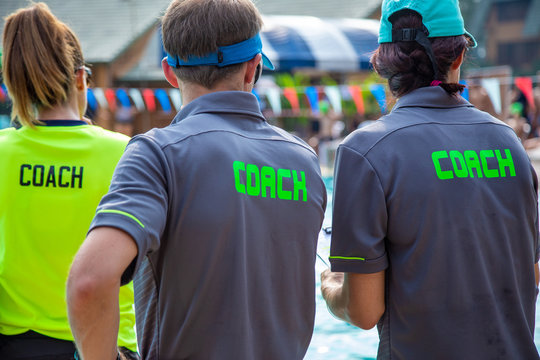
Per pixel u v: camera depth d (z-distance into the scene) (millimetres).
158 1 23094
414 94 1907
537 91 12938
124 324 2150
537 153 10305
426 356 1771
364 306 1825
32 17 2115
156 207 1479
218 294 1572
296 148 1806
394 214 1765
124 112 17109
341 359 4082
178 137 1599
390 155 1784
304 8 25531
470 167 1798
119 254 1387
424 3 1861
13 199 2090
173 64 1745
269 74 18250
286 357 1699
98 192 2127
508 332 1804
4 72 2125
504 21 46031
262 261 1650
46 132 2145
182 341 1588
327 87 11156
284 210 1699
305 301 1780
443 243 1753
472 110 1934
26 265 2078
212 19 1670
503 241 1813
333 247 1839
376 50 2023
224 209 1564
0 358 2094
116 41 21250
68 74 2164
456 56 1901
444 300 1755
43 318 2088
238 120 1732
